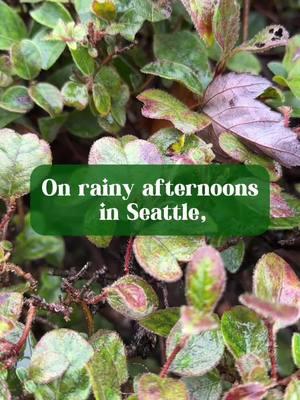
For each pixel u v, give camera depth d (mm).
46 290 249
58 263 265
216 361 184
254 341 187
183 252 193
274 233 255
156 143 224
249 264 256
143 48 283
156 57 260
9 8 261
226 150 216
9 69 251
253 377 170
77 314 232
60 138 282
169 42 263
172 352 175
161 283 231
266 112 224
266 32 236
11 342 191
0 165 212
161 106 223
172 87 263
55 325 230
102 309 255
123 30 238
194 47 262
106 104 241
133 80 267
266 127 222
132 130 268
